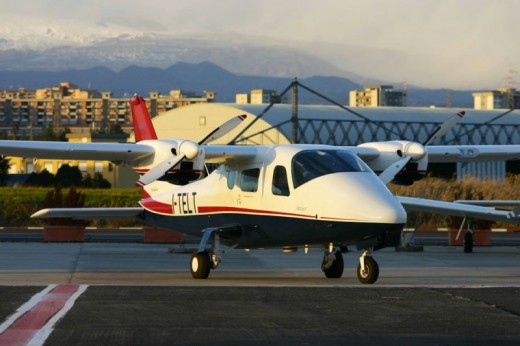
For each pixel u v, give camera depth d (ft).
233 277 146.61
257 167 142.92
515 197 319.27
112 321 86.38
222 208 148.36
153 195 166.09
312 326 84.17
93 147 146.41
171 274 151.02
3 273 149.18
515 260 185.68
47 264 167.43
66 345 73.61
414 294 108.47
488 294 108.47
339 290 113.09
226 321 86.89
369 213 126.21
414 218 308.19
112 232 289.74
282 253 200.95
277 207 138.41
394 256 196.85
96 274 149.48
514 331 81.61
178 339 76.89
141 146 148.36
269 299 103.55
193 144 144.97
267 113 628.28
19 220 339.36
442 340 77.15
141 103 178.19
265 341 76.33
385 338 78.02
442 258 191.21
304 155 137.69
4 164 573.74
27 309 93.91
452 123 161.58
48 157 150.30
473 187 320.91
